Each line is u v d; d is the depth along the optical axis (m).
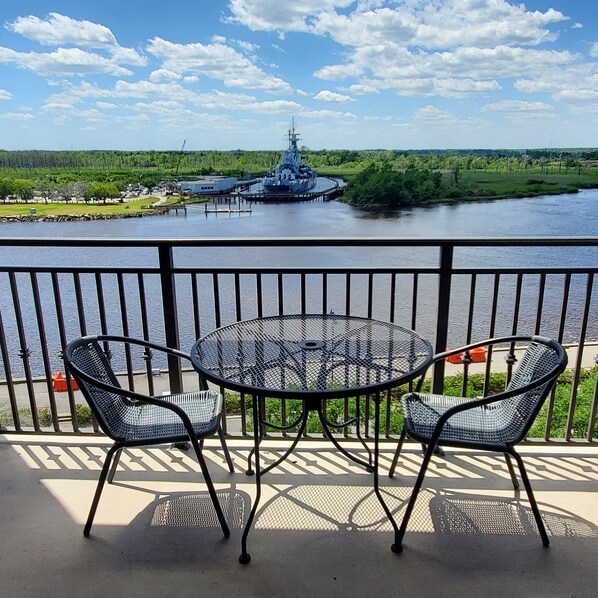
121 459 2.11
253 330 1.95
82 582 1.43
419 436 1.58
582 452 2.13
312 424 3.83
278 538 1.61
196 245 2.00
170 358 2.18
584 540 1.58
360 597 1.36
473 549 1.55
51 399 2.25
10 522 1.70
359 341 1.80
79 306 2.11
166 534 1.63
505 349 9.31
